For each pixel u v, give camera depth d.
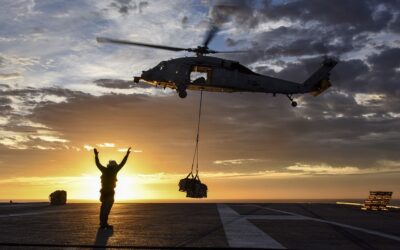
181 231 10.90
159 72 24.30
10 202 28.25
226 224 12.84
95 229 11.16
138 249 8.13
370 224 13.21
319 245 8.73
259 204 27.17
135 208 22.58
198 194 19.53
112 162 11.46
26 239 9.23
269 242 9.04
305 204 27.28
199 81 24.69
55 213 17.39
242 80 25.55
